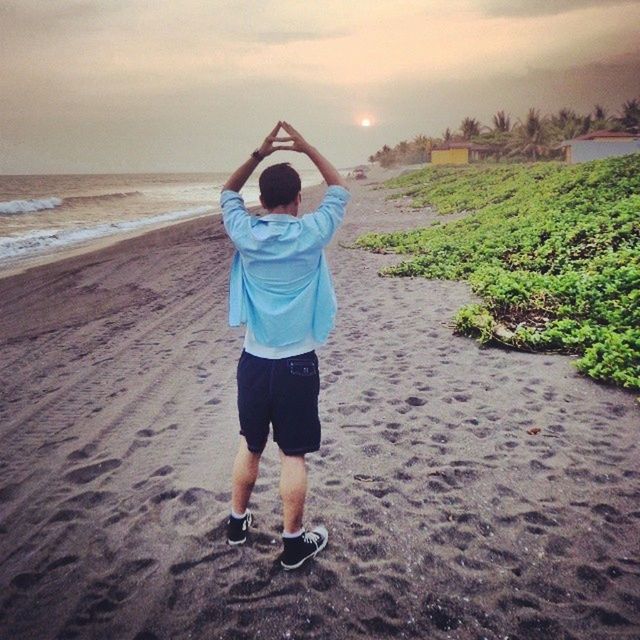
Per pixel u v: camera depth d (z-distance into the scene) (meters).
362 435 4.07
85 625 2.34
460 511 3.04
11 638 2.28
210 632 2.26
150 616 2.37
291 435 2.38
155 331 7.86
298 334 2.28
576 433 3.85
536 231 10.85
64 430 4.55
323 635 2.22
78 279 13.04
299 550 2.56
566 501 3.07
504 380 4.90
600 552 2.63
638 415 4.03
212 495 3.33
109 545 2.91
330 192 2.30
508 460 3.56
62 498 3.44
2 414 5.01
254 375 2.35
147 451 4.04
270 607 2.38
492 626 2.22
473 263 10.04
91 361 6.58
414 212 24.42
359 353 6.00
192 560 2.72
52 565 2.77
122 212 41.94
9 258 18.34
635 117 73.44
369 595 2.43
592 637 2.14
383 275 10.45
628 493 3.10
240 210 2.31
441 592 2.43
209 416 4.64
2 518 3.26
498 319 6.51
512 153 79.88
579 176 18.14
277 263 2.19
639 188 14.15
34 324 8.92
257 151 2.42
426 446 3.83
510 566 2.57
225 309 8.91
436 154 83.88
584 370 4.84
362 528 2.93
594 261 8.11
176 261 14.75
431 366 5.41
